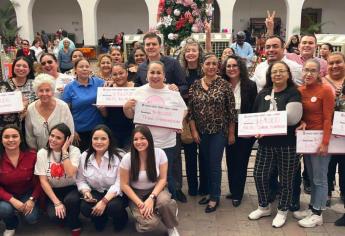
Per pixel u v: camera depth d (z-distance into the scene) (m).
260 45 11.06
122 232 4.18
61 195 4.17
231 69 4.43
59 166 4.03
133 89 4.54
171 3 6.07
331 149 3.96
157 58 4.57
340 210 4.61
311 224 4.18
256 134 3.99
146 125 4.17
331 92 3.90
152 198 3.86
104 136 4.00
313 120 3.98
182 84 4.62
